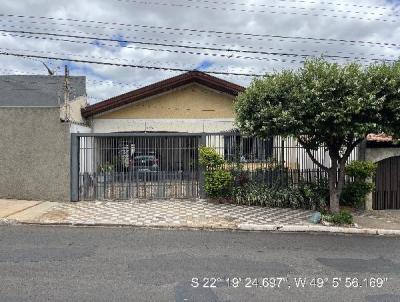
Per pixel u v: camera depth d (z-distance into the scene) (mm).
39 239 7848
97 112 17891
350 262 6727
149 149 12500
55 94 18969
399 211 12359
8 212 10250
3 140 12031
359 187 11914
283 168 12273
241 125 10297
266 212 10930
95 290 5070
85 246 7328
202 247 7512
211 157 11938
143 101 18188
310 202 11445
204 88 18250
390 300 4988
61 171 11961
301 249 7594
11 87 20078
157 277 5633
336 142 10086
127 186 12406
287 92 9547
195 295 4988
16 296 4816
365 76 9031
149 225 9344
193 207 11336
